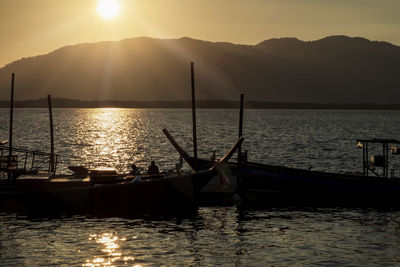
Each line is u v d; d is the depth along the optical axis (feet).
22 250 79.71
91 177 111.04
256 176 122.93
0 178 128.57
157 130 459.73
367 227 96.02
